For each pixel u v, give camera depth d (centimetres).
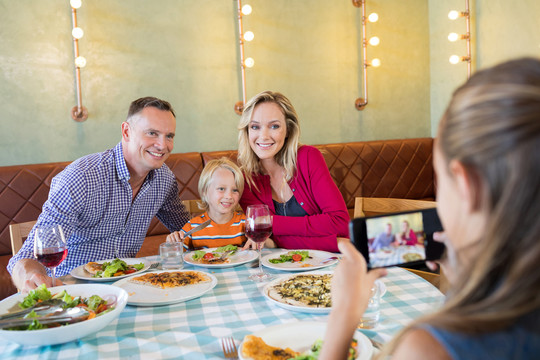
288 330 93
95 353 91
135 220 204
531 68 41
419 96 455
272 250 175
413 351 43
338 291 64
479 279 43
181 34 366
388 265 69
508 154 40
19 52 324
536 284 40
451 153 44
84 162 189
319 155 205
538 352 41
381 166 415
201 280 134
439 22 442
